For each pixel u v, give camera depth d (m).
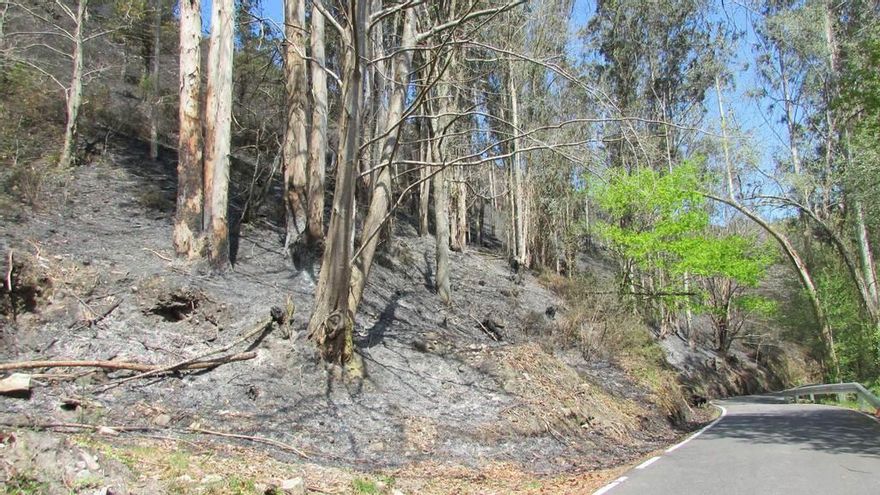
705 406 24.39
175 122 24.11
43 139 18.23
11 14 20.55
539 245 32.88
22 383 8.53
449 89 18.27
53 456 5.61
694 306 26.45
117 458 6.54
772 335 43.91
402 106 12.91
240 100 21.73
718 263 25.19
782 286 38.12
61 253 11.84
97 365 9.30
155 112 20.42
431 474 9.65
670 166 25.50
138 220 15.15
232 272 13.90
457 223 28.27
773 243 32.44
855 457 9.48
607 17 25.83
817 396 25.70
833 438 11.84
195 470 6.92
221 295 12.43
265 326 11.70
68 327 10.29
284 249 15.95
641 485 8.05
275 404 10.34
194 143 13.76
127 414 8.91
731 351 43.31
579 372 18.42
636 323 23.98
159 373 9.96
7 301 10.04
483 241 35.34
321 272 12.01
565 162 27.31
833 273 29.09
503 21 17.14
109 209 15.28
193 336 11.27
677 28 28.31
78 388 9.12
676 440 15.62
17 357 9.43
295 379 11.06
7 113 17.34
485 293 22.08
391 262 20.48
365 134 19.58
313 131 16.17
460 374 14.03
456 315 18.53
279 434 9.64
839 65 24.27
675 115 29.34
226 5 14.19
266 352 11.27
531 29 19.67
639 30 26.73
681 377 27.02
